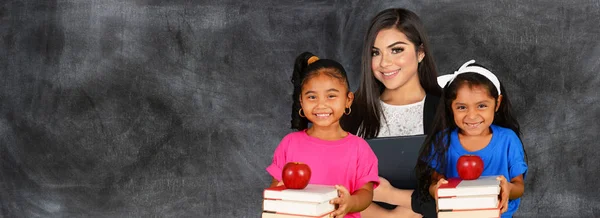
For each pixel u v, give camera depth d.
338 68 2.30
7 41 3.75
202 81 3.72
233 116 3.71
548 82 3.53
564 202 3.52
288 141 2.38
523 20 3.54
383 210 2.67
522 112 3.54
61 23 3.75
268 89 3.68
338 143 2.34
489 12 3.56
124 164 3.74
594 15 3.51
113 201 3.74
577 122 3.51
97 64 3.75
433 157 2.54
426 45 2.79
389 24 2.73
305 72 2.32
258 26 3.70
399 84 2.74
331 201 1.97
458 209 2.01
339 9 3.64
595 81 3.50
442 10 3.58
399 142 2.72
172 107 3.73
